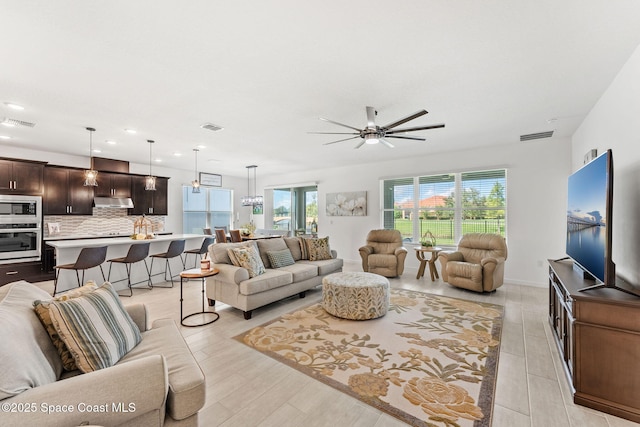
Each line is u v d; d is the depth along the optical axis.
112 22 1.80
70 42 2.01
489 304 3.77
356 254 7.09
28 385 1.05
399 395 1.90
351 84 2.69
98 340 1.42
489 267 4.13
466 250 4.91
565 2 1.64
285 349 2.54
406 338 2.75
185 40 2.01
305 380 2.07
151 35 1.95
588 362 1.79
